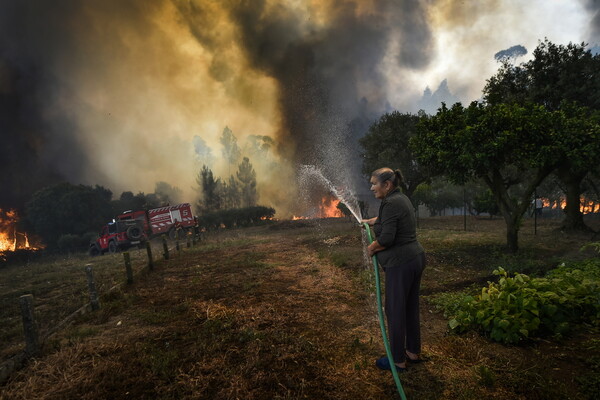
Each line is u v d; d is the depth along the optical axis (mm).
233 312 4375
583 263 5199
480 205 17344
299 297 4941
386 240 2652
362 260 7371
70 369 3018
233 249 11695
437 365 2791
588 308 3395
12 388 2812
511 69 14125
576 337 3045
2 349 3844
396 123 17859
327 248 9773
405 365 2740
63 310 5270
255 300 4902
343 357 3023
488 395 2344
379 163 17719
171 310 4699
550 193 22531
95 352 3354
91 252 21516
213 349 3252
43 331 4199
